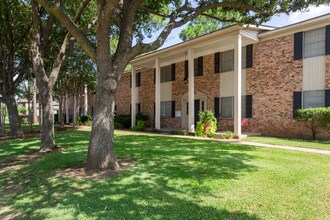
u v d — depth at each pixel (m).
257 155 8.56
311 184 5.50
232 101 16.83
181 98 20.81
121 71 7.17
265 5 8.74
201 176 6.08
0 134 18.61
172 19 8.14
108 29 6.85
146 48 7.29
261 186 5.38
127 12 7.35
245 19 9.66
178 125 21.02
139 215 4.10
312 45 12.99
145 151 9.44
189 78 16.64
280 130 14.24
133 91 22.20
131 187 5.34
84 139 14.05
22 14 14.91
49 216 4.14
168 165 7.16
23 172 6.90
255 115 15.44
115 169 6.74
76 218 4.04
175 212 4.20
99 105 6.90
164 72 22.52
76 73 21.86
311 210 4.27
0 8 14.41
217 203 4.54
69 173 6.54
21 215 4.23
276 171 6.50
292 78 13.73
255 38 14.78
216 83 17.81
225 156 8.41
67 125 29.12
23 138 15.59
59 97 28.53
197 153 8.98
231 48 16.84
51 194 5.11
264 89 14.97
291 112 13.76
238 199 4.71
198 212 4.19
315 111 11.98
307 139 12.55
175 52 18.06
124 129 22.56
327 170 6.60
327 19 12.19
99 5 6.74
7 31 15.78
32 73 18.70
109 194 4.99
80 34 7.11
